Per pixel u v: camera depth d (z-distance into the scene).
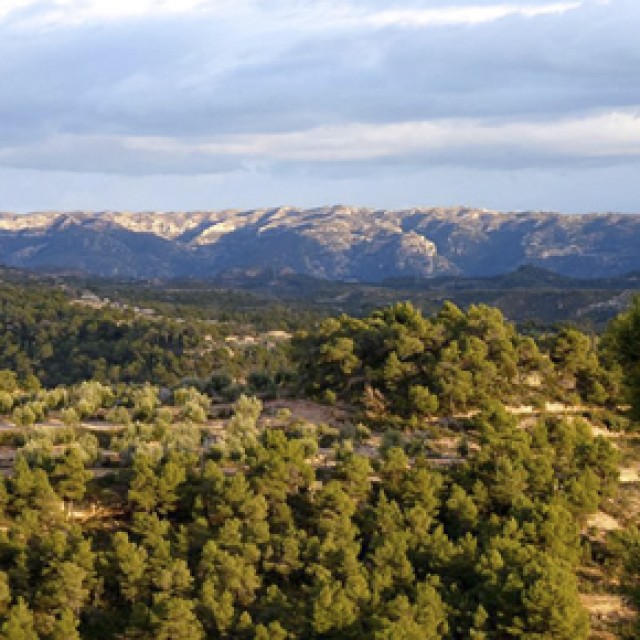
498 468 55.88
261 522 48.34
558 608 41.81
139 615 41.31
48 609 42.16
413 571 46.47
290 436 66.12
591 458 61.25
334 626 41.00
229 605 42.25
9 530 47.19
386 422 71.31
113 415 72.25
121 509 53.22
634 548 43.25
